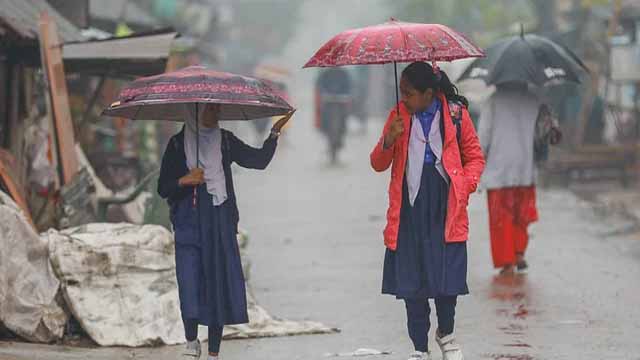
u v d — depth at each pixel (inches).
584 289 1160.8
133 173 1664.6
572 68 1236.5
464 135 754.2
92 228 957.8
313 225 1830.7
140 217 1331.2
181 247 749.9
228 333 943.7
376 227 1790.1
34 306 896.3
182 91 716.7
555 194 2192.4
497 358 851.4
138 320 909.8
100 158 1702.8
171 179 757.9
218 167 754.8
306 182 2684.5
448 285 737.6
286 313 1079.6
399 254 747.4
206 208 749.9
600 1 2463.1
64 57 1282.0
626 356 852.0
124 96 725.3
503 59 1220.5
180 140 759.1
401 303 1123.9
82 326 901.8
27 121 1453.0
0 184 1067.9
